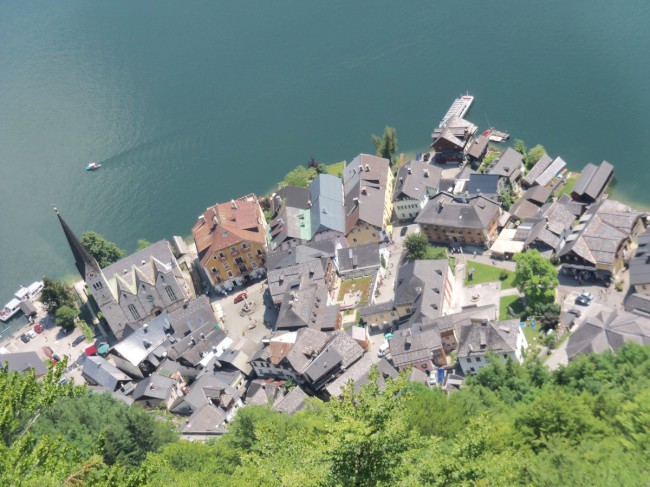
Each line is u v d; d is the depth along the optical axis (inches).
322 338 6722.4
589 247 6628.9
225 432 5949.8
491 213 7529.5
